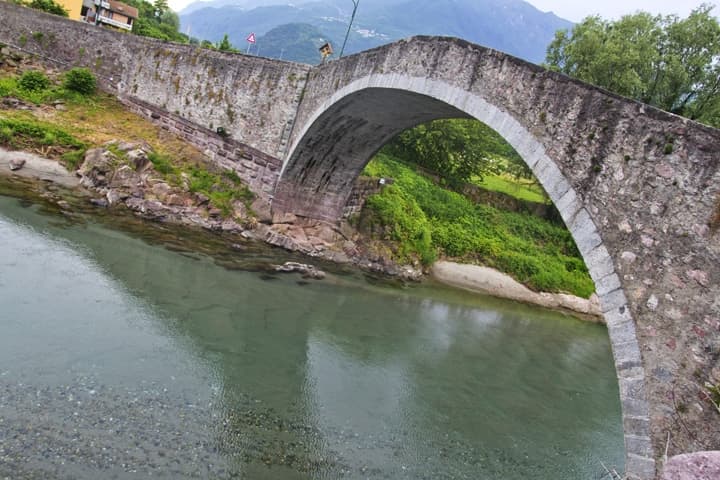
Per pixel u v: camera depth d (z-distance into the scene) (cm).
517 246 2889
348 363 1248
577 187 830
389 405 1098
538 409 1280
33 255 1300
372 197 2456
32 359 890
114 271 1360
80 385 859
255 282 1617
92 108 2528
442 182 3388
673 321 665
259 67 2167
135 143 2188
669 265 684
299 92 2038
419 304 1933
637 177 746
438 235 2623
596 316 2538
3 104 2258
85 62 2788
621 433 1259
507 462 1003
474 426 1109
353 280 1980
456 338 1652
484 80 1088
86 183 1939
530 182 4103
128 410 832
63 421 770
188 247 1728
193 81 2403
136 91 2644
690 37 2298
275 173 2108
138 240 1642
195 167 2220
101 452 730
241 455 808
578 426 1240
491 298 2345
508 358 1594
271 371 1094
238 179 2208
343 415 1007
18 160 1912
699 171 673
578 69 2580
